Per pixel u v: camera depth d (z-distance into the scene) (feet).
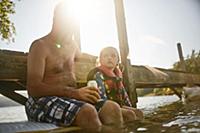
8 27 19.44
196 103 16.35
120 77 10.36
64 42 9.10
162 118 8.57
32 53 7.97
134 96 15.24
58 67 8.48
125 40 15.65
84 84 13.39
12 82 11.28
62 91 7.60
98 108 7.62
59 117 7.11
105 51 10.27
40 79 7.68
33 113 7.89
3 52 10.10
